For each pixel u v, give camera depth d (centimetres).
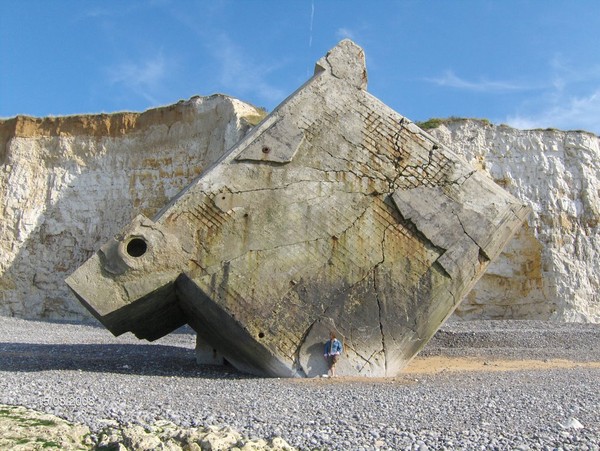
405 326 1056
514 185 2872
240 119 2795
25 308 2911
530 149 2939
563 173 2912
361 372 1038
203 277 1037
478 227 1090
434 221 1088
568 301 2672
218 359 1266
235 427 664
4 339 1800
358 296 1055
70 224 3011
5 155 3166
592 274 2769
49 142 3145
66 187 3069
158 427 655
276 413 732
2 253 2970
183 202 1060
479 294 2720
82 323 2697
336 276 1059
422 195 1099
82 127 3128
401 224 1087
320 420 700
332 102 1142
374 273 1065
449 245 1080
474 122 2970
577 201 2886
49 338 1919
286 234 1066
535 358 1538
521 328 2214
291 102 1138
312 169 1099
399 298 1061
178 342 1933
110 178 3044
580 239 2817
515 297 2730
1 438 608
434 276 1070
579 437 643
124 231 1028
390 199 1096
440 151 1127
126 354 1467
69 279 1003
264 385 943
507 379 1083
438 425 691
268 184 1084
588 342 1869
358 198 1093
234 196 1072
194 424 673
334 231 1075
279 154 1096
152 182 2988
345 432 654
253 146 1098
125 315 1073
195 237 1049
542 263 2748
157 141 3034
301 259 1059
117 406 739
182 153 2975
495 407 788
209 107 2958
